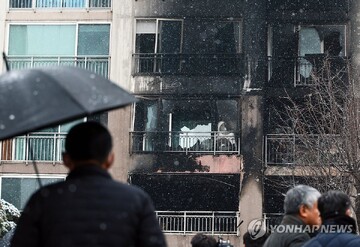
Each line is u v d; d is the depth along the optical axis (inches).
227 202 1179.9
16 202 1178.6
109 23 1210.0
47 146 1182.3
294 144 1090.1
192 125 1195.3
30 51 1205.1
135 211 188.1
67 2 1212.5
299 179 1115.3
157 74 1197.1
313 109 1064.2
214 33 1210.0
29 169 1177.4
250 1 1208.2
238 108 1190.9
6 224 703.7
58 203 187.5
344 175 971.9
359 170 944.9
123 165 1192.2
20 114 188.9
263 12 1206.3
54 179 1178.0
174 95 1195.9
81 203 187.0
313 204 279.1
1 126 187.9
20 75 198.7
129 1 1213.7
